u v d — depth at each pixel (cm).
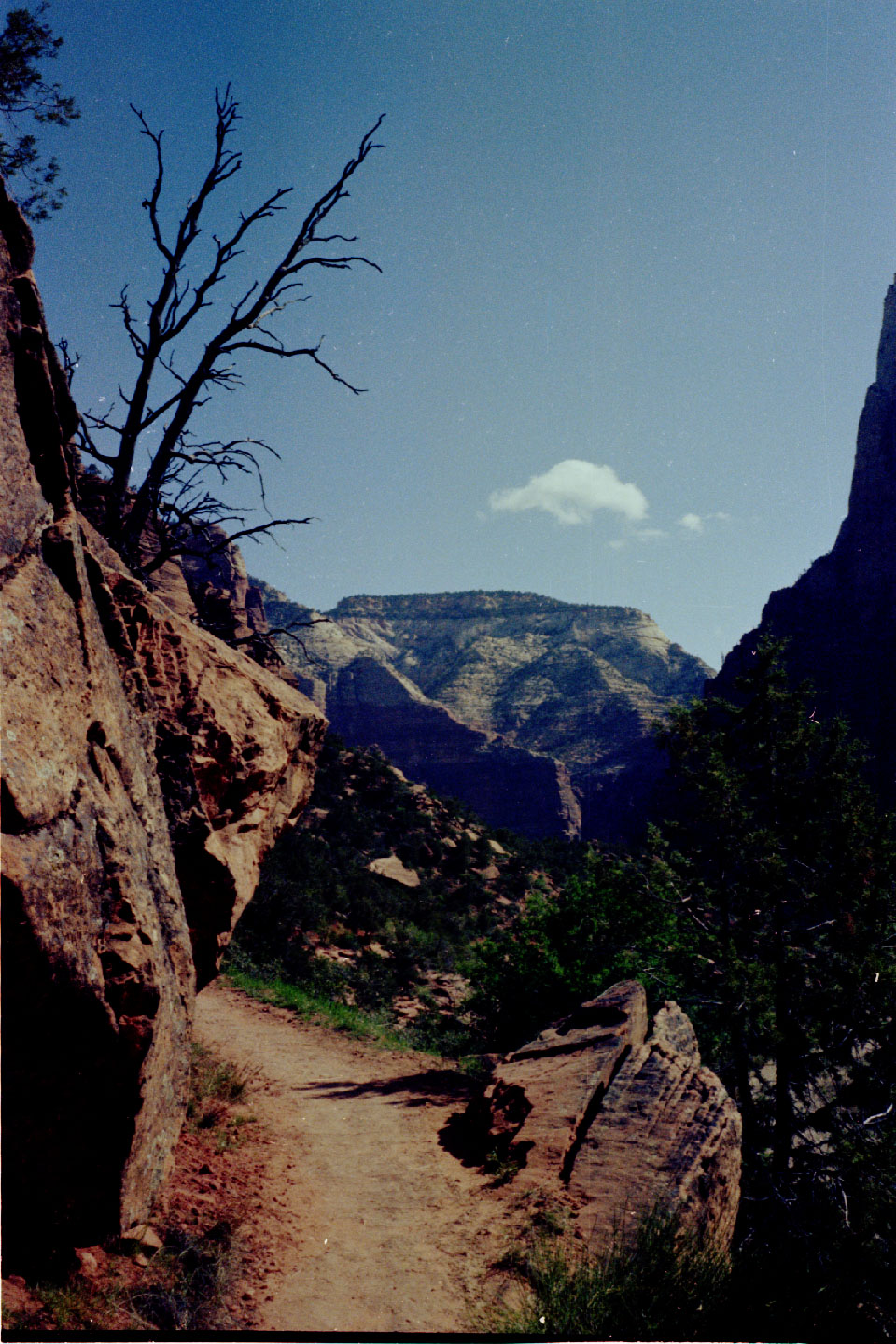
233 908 711
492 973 1677
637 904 1600
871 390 10244
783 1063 1452
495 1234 585
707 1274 532
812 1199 1264
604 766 18938
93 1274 421
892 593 8650
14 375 468
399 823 5497
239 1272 480
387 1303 471
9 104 1109
